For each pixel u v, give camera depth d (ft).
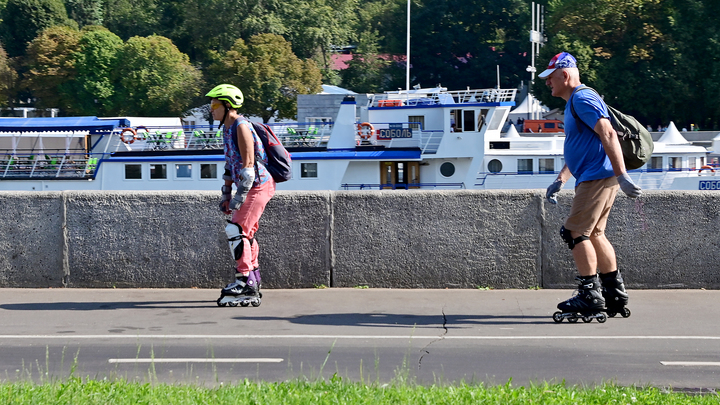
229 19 552.00
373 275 69.15
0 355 46.78
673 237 67.87
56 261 69.51
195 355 46.80
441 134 202.69
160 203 69.41
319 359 45.83
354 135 204.13
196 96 470.39
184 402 35.35
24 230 69.62
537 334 52.08
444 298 64.59
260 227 69.15
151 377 41.39
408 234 69.00
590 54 448.65
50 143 222.28
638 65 450.30
